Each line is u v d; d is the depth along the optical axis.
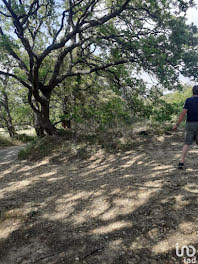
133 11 9.01
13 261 2.73
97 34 9.88
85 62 11.59
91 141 8.02
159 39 7.63
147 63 7.85
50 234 3.19
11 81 18.77
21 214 3.91
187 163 4.97
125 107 9.20
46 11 9.62
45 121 10.97
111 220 3.27
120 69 10.24
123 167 5.61
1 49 8.02
